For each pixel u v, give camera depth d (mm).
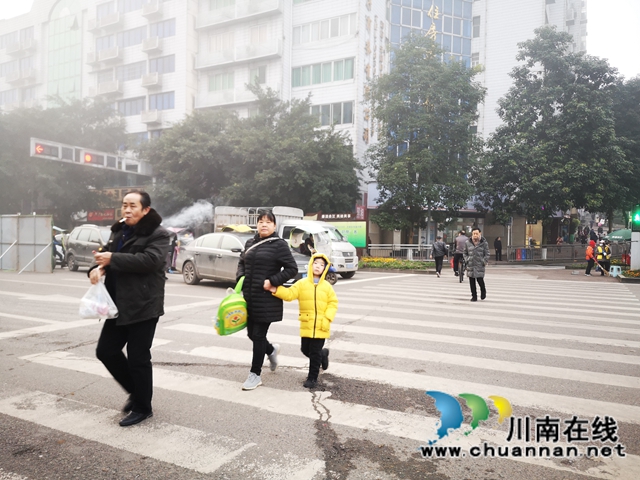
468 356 5266
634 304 9719
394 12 35625
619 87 26812
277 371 4688
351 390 4113
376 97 23719
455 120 22594
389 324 7168
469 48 37688
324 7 31562
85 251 15836
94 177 31531
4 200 29438
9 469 2750
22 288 11445
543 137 25812
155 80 35781
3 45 46031
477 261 9953
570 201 24094
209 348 5602
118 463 2814
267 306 4133
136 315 3223
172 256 16812
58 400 3871
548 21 40812
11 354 5324
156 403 3793
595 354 5387
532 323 7328
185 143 24359
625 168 24328
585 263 24078
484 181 25844
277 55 31938
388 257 23062
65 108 31938
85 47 40906
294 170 23297
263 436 3180
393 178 22484
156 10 35719
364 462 2832
